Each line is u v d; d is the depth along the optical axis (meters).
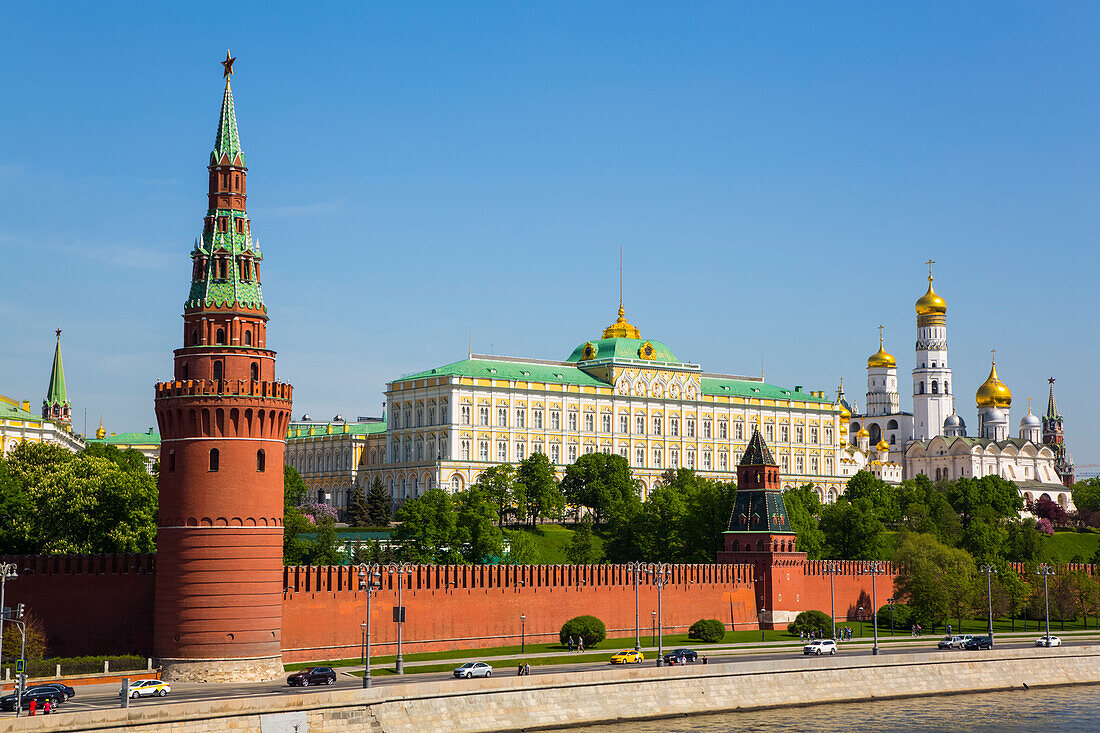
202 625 151.62
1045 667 197.62
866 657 183.50
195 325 156.50
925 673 187.12
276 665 155.25
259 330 158.50
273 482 156.50
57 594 160.88
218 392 153.50
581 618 199.62
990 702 181.25
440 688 146.88
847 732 158.62
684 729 156.75
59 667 148.75
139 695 139.88
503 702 150.88
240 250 158.50
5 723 116.94
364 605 179.38
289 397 158.50
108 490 193.62
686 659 181.62
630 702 161.25
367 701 139.62
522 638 192.00
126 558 163.12
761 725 160.62
